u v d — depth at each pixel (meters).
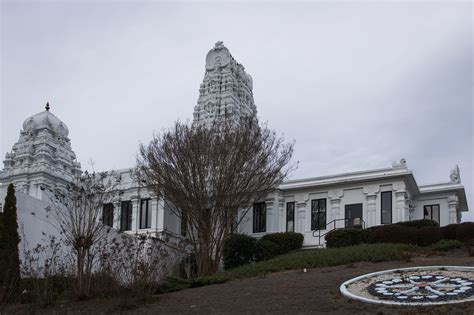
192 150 39.38
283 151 43.84
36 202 31.83
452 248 33.88
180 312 22.27
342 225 45.03
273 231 46.41
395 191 43.94
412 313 19.12
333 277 26.48
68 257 29.00
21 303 24.56
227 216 39.47
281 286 25.61
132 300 24.42
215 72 57.59
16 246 26.12
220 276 31.14
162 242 35.25
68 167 58.12
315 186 46.44
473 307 19.33
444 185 47.09
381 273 26.02
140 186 46.84
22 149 56.53
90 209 28.00
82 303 24.31
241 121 42.50
